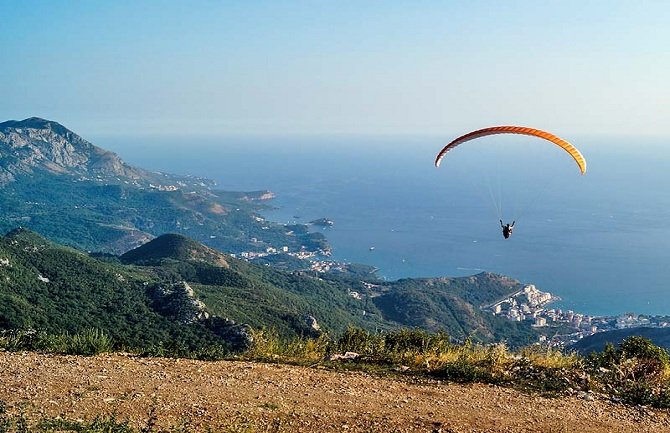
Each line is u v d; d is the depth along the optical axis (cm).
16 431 786
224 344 5850
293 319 7625
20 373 1062
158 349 1304
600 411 1030
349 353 1329
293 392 1040
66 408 898
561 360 1309
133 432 815
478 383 1153
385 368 1230
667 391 1113
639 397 1098
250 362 1239
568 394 1107
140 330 6388
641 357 1259
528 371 1219
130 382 1041
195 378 1088
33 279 7725
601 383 1169
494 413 994
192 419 884
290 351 1362
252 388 1046
